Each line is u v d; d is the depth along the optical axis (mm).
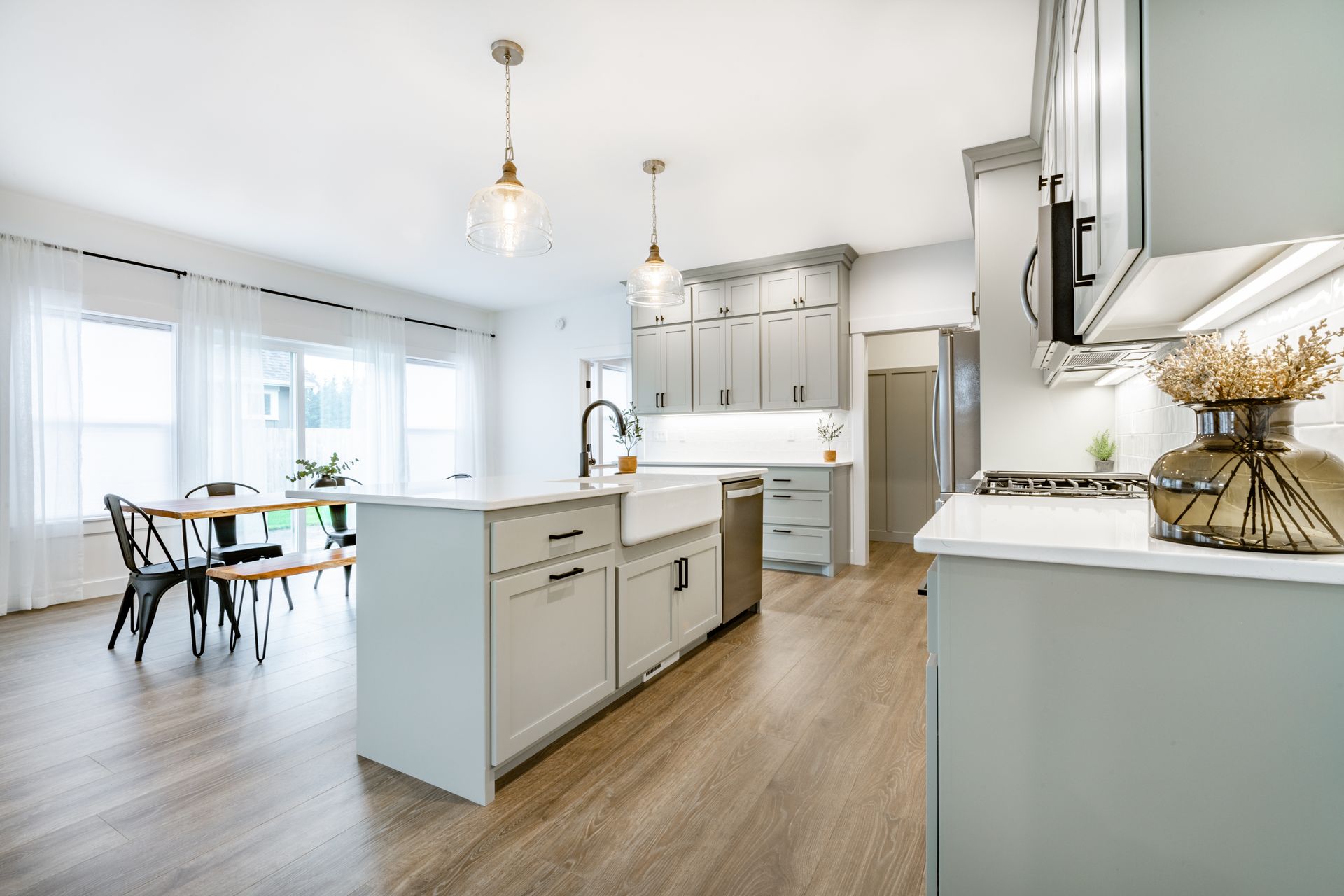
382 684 1923
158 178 3471
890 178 3498
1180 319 1405
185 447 4336
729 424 5590
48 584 3779
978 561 1021
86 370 4047
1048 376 2781
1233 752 876
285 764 1927
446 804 1705
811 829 1589
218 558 3527
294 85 2588
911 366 6168
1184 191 862
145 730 2152
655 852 1503
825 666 2754
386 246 4668
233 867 1447
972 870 1030
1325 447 1150
